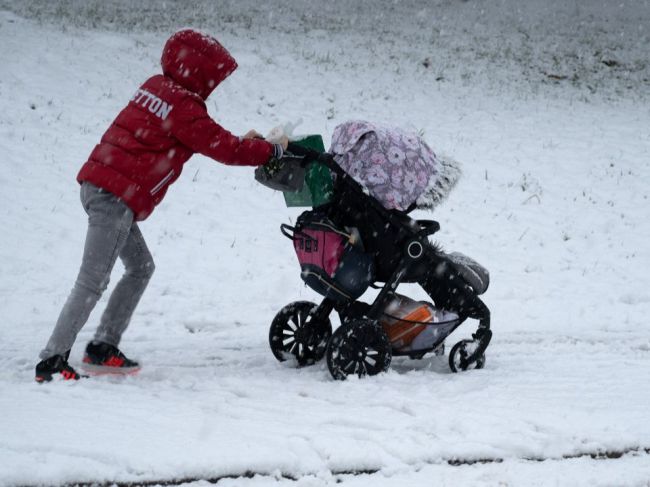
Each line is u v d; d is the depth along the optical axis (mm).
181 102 4719
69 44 17062
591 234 11789
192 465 3484
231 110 15695
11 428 3785
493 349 6555
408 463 3730
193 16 22859
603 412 4637
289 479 3537
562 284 9555
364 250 5348
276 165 4969
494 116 17641
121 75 16094
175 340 6629
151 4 24062
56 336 4660
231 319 7504
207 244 10156
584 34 26203
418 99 18141
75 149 12695
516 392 5012
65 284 8359
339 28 23969
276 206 11906
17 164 11781
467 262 5699
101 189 4695
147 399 4453
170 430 3920
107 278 4773
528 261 10539
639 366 5996
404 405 4539
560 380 5422
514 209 12633
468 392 4945
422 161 5305
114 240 4711
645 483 3645
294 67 18828
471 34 25297
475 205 12633
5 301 7613
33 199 10797
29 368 5328
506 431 4156
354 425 4180
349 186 5145
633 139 16719
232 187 12391
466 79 20203
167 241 10086
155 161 4750
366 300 8430
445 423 4219
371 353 5281
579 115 18328
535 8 29094
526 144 15969
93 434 3779
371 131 5258
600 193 13625
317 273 5270
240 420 4156
